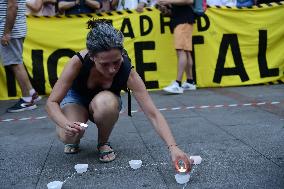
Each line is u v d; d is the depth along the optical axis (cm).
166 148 323
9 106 547
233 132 362
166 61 629
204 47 633
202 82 636
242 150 309
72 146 318
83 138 365
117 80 268
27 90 512
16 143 359
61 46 614
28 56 605
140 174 267
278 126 376
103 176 266
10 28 488
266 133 354
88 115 300
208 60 634
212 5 648
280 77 643
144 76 629
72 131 242
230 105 484
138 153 313
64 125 244
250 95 548
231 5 655
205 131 371
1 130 412
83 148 334
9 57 500
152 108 255
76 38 615
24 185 256
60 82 261
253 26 637
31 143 357
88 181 259
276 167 269
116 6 642
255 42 639
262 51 643
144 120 427
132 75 263
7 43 491
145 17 622
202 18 629
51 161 303
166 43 626
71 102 291
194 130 376
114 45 229
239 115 429
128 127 399
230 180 249
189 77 612
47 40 611
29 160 307
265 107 464
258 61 644
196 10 575
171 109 475
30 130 407
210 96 552
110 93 283
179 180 247
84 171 276
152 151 317
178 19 568
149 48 626
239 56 639
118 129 392
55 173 276
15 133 397
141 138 357
